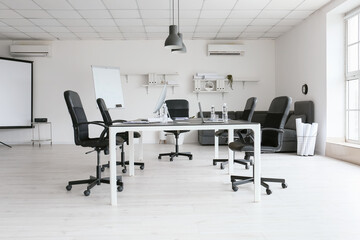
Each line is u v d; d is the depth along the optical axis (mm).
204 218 2307
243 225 2160
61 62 7465
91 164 4676
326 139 5305
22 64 7168
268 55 7684
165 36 7238
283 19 6000
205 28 6586
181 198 2836
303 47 6137
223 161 4473
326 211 2434
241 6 5223
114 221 2262
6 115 6953
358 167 4238
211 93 7668
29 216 2381
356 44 4980
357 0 4586
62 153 5879
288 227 2113
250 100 4156
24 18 5758
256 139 2713
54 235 2012
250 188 3174
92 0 4855
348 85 5219
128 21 6012
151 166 4469
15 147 6891
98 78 6531
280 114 3066
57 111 7484
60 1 4895
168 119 3674
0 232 2066
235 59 7652
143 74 7484
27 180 3627
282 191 3029
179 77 7602
